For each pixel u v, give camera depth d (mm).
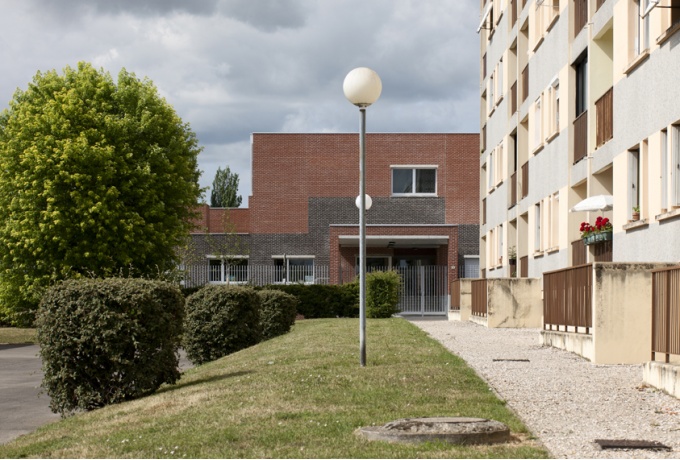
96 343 12898
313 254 56125
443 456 7758
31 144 40406
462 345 19797
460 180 56062
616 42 20000
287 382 12516
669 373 11594
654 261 17141
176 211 44000
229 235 55531
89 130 40406
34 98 42438
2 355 28031
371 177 56125
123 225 40000
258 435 8906
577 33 24281
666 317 12250
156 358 13367
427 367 13938
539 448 8125
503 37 36688
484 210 43656
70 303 12984
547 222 27891
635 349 15445
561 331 18891
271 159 56531
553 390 12000
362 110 14625
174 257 43219
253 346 21109
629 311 15492
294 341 20734
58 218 39125
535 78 29891
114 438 9383
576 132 24312
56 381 13133
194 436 9047
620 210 19562
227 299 21328
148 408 11406
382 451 7988
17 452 9133
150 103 43062
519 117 32969
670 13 16719
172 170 42594
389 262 54250
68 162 39594
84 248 39750
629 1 19109
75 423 11125
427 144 56156
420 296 50062
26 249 40781
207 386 12953
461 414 9844
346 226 50719
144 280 13680
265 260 56281
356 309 45406
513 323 28312
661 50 16953
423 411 10070
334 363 14688
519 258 33312
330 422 9469
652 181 17422
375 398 10984
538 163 29406
